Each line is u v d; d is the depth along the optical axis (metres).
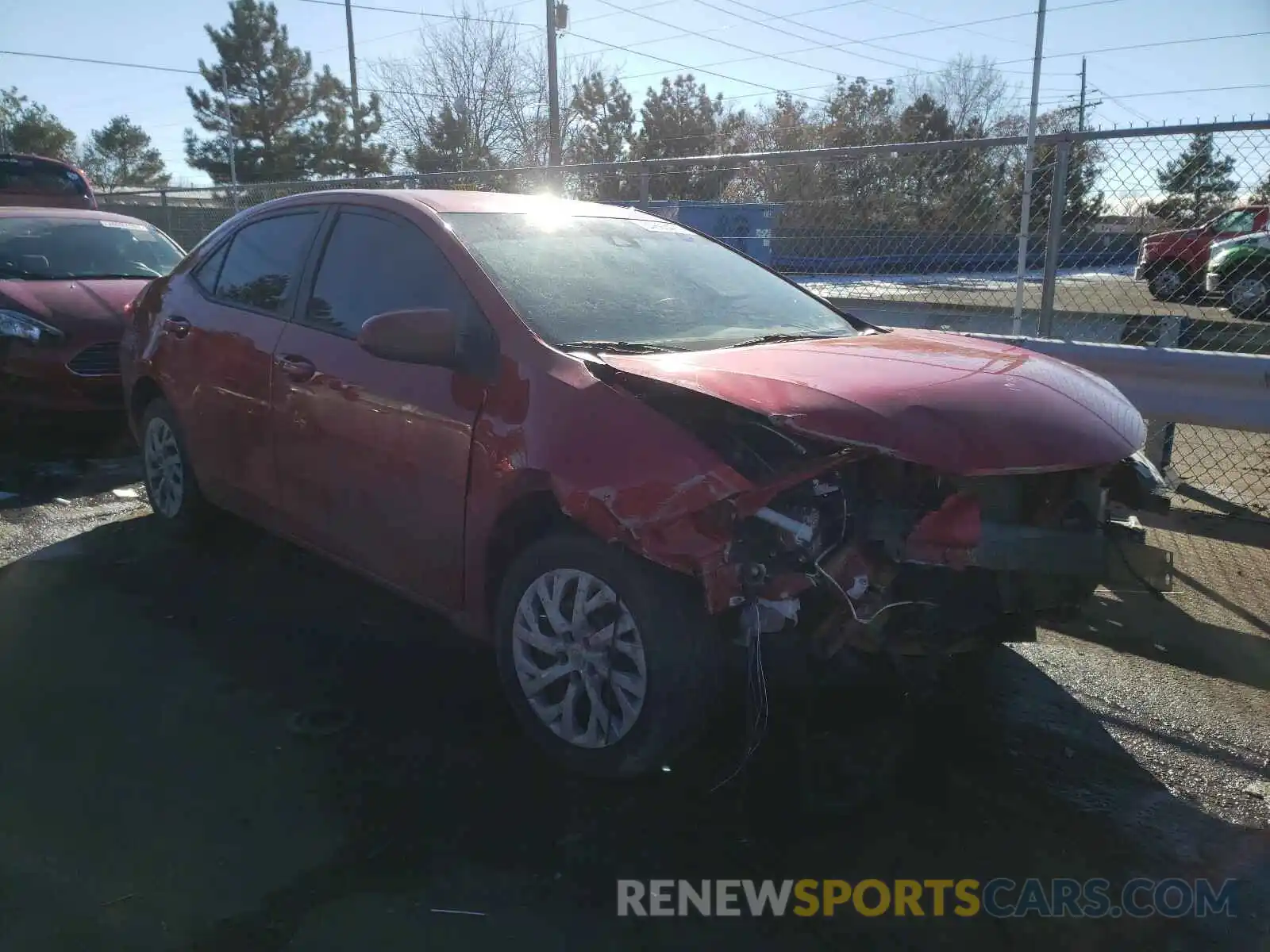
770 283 4.56
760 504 2.82
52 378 6.92
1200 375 5.68
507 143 35.19
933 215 7.31
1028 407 3.12
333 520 4.10
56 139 56.31
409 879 2.74
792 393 2.98
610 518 2.93
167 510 5.39
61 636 4.21
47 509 5.94
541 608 3.30
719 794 3.16
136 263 8.41
